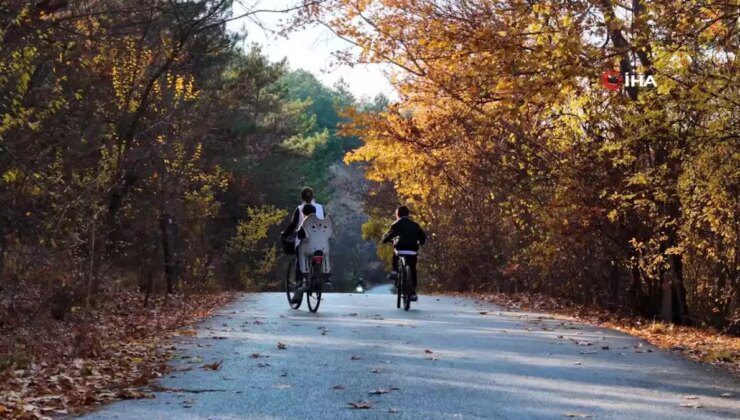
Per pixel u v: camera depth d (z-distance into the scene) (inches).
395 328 582.9
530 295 994.1
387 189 1615.4
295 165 2223.2
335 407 307.3
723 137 523.8
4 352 431.8
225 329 575.8
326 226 720.3
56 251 528.4
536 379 373.1
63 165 573.3
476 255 1246.3
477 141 899.4
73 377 370.9
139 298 858.8
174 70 804.6
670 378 380.8
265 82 1686.8
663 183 620.1
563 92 531.5
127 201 748.6
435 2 787.4
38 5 513.0
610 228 744.3
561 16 546.0
